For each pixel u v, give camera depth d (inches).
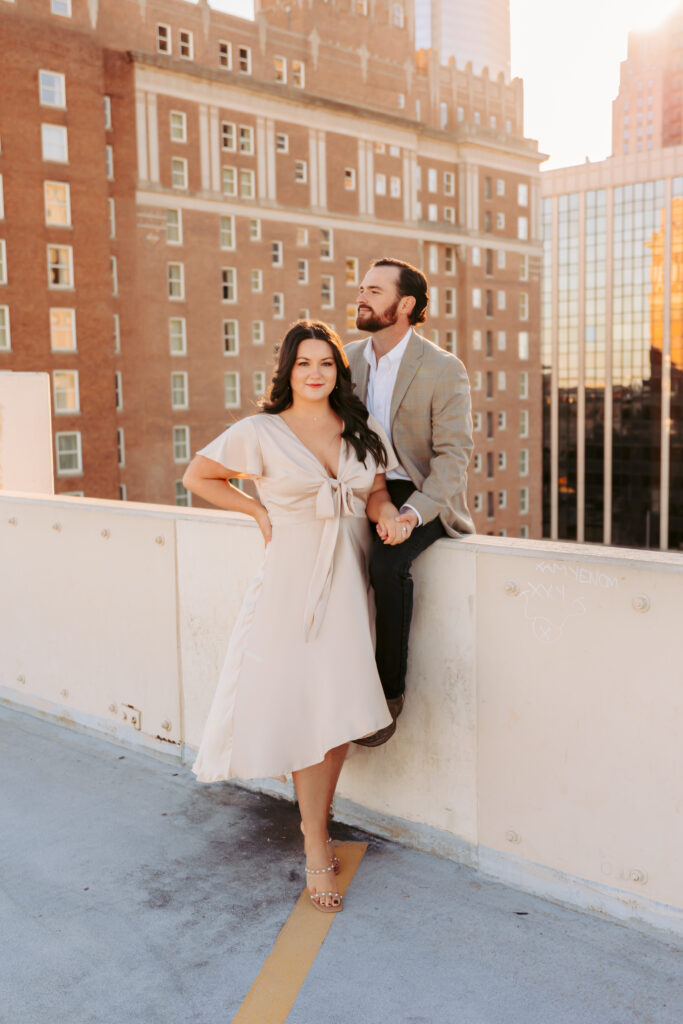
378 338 114.0
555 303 3855.8
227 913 103.5
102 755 153.2
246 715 106.0
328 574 104.3
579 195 3718.0
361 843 120.6
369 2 2498.8
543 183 3796.8
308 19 2357.3
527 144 2950.3
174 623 144.6
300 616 104.7
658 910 96.2
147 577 147.6
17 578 173.2
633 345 3686.0
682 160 3457.2
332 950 95.9
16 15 1761.8
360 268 2509.8
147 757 152.0
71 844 121.0
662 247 3550.7
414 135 2605.8
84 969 93.4
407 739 117.7
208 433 2202.3
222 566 135.6
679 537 3686.0
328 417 105.0
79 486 1934.1
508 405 2999.5
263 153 2240.4
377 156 2509.8
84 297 1911.9
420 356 109.0
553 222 3799.2
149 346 2076.8
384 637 107.7
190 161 2103.8
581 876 102.3
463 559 108.1
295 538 104.5
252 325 2265.0
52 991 90.0
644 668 94.3
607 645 96.9
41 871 113.9
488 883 109.4
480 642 108.0
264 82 2198.6
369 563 108.5
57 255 1870.1
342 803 127.4
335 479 103.7
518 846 107.7
